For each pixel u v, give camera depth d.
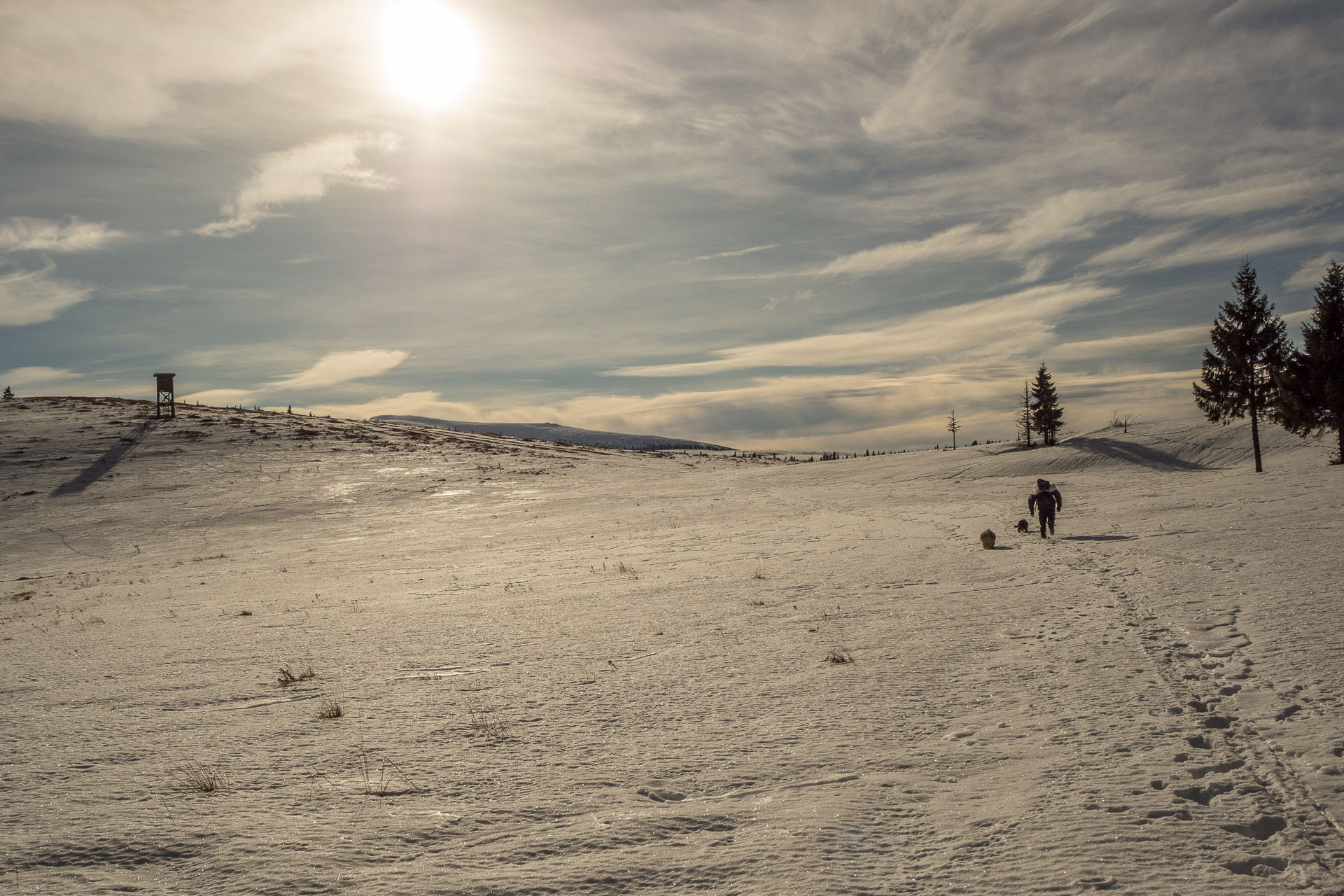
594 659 9.80
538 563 23.89
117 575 29.83
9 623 17.92
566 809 5.12
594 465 73.31
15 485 54.50
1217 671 7.68
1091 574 14.52
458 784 5.67
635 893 3.96
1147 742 5.86
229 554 34.94
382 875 4.23
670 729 6.81
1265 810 4.67
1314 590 10.85
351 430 83.56
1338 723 5.96
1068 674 7.91
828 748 6.14
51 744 7.16
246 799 5.51
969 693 7.50
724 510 40.66
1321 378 40.50
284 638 12.54
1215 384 46.47
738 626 11.55
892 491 47.94
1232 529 18.66
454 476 61.56
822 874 4.07
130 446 66.62
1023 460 58.12
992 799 5.00
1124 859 4.12
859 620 11.59
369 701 8.31
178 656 11.48
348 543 36.84
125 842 4.80
